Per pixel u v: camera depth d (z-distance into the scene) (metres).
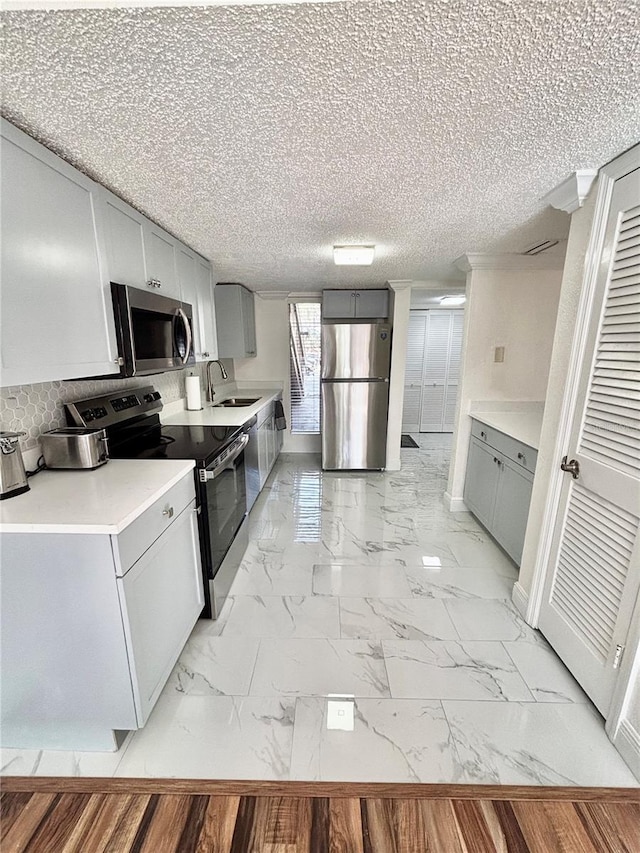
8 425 1.46
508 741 1.37
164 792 1.22
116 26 0.76
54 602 1.20
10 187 1.08
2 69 0.87
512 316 3.02
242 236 2.23
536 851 1.07
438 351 6.05
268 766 1.29
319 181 1.50
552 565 1.79
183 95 0.98
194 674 1.66
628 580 1.32
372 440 4.31
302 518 3.22
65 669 1.26
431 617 2.01
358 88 0.96
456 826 1.13
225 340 3.88
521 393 3.15
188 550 1.73
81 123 1.11
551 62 0.87
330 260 2.86
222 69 0.89
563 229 2.12
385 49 0.83
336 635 1.88
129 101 1.01
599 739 1.38
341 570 2.45
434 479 4.21
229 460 2.18
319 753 1.33
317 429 5.11
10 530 1.14
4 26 0.76
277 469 4.55
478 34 0.79
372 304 4.34
